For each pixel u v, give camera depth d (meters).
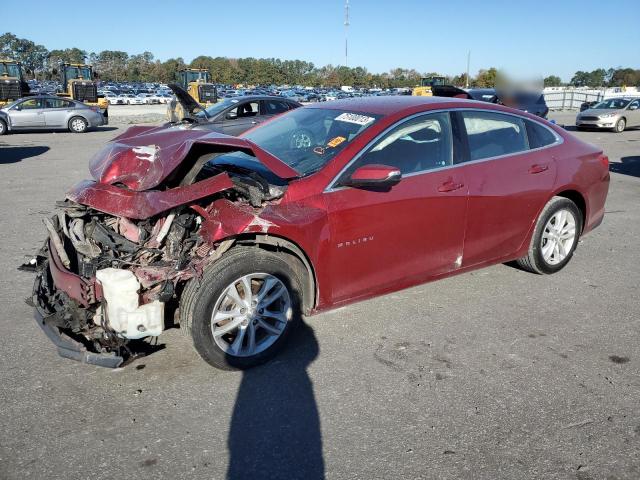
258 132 4.59
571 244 5.03
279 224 3.27
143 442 2.76
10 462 2.60
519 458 2.66
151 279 3.08
